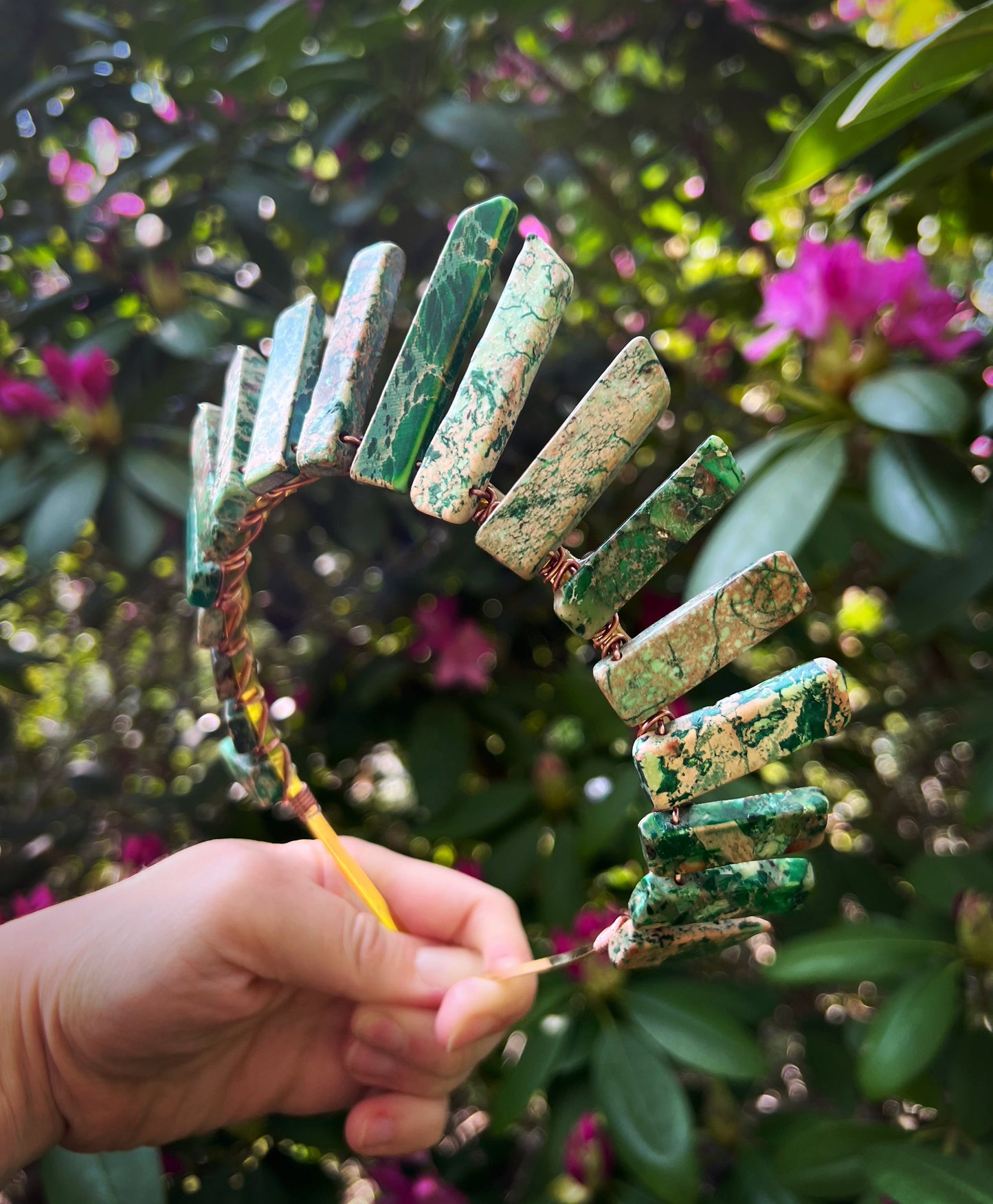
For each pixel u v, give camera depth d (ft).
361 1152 0.77
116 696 1.46
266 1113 0.80
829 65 1.27
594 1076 0.86
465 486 0.45
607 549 0.45
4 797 1.44
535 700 1.23
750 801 0.50
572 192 1.50
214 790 1.22
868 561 1.29
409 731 1.23
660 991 0.91
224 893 0.64
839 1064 1.06
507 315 0.46
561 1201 0.90
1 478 1.02
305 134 1.20
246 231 1.18
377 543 1.19
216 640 0.64
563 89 1.38
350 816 1.24
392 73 1.15
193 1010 0.63
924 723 1.47
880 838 1.23
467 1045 0.66
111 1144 0.72
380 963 0.69
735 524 0.83
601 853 1.12
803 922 1.10
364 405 0.50
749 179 1.37
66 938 0.65
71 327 1.29
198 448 0.62
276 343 0.55
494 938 0.75
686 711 1.12
